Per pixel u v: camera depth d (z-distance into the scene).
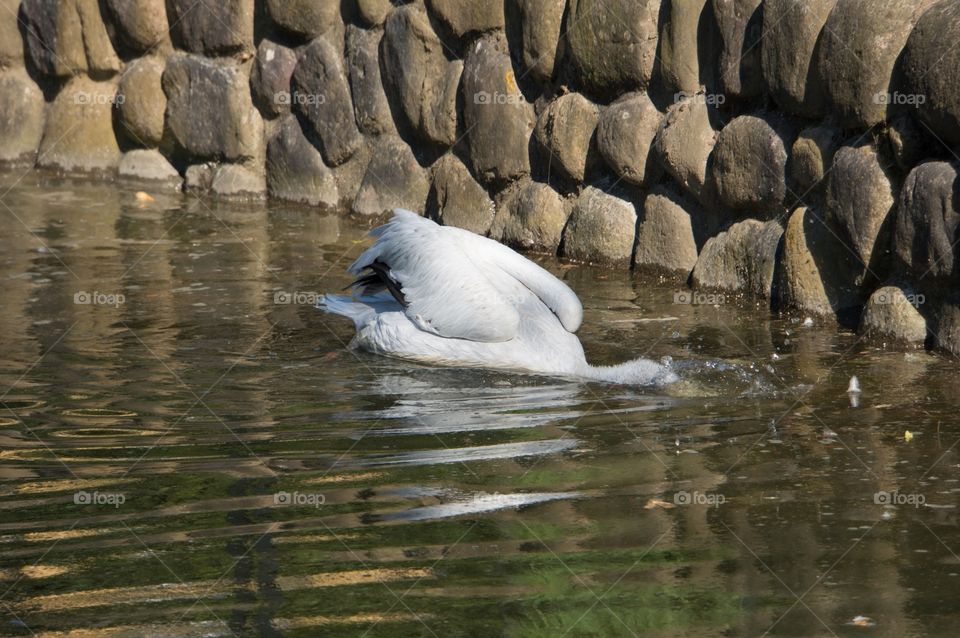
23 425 8.87
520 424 8.98
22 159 20.09
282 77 17.42
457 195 15.50
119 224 16.00
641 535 6.97
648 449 8.41
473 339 10.50
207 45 18.08
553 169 14.55
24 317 11.67
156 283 13.04
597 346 11.00
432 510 7.36
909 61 10.55
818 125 11.74
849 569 6.50
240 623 5.97
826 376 9.98
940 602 6.11
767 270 12.22
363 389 9.88
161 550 6.80
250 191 17.97
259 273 13.53
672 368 10.21
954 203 10.06
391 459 8.23
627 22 13.32
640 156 13.48
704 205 13.08
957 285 10.26
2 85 20.20
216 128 18.06
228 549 6.81
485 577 6.45
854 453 8.24
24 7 19.84
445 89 15.44
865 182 11.02
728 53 12.46
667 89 13.25
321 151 17.12
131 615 6.06
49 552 6.78
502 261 10.89
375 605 6.14
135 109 18.89
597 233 14.02
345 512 7.32
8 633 5.90
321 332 11.48
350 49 16.61
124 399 9.47
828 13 11.46
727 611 6.04
